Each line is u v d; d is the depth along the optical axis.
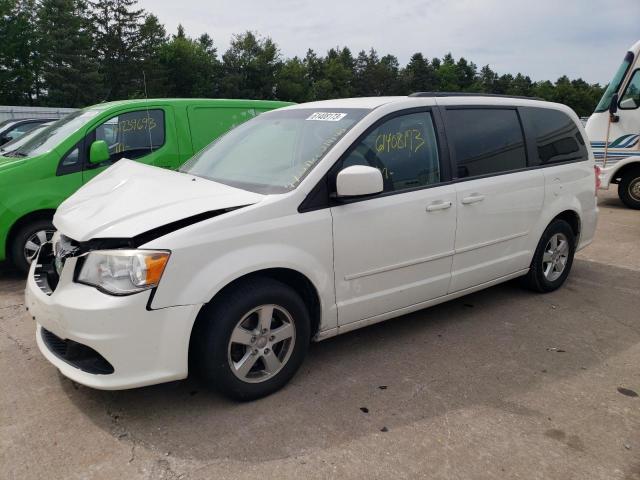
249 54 79.31
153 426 2.88
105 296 2.66
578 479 2.50
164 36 72.31
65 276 2.84
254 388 3.09
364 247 3.41
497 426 2.91
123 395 3.18
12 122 12.30
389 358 3.70
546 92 121.75
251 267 2.91
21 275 5.68
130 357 2.69
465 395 3.22
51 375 3.41
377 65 107.81
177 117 6.32
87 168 5.65
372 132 3.50
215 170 3.79
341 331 3.47
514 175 4.35
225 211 2.94
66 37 54.09
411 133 3.73
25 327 4.20
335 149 3.32
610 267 6.00
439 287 3.94
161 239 2.72
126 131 5.98
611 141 9.88
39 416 2.96
